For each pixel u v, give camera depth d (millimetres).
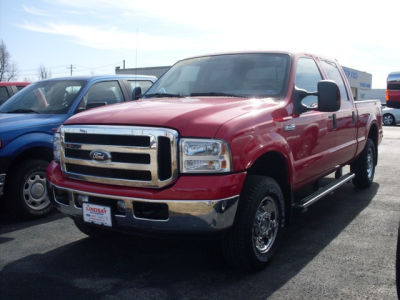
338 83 5766
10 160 5066
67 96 6141
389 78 14922
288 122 4027
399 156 10828
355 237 4656
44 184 5488
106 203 3453
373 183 7480
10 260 4062
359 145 6254
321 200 6273
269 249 3854
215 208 3121
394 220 5273
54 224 5219
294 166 4125
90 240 4617
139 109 3666
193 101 4020
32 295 3342
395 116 23688
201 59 5070
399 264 2967
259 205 3570
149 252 4258
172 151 3176
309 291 3375
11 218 5512
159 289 3438
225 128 3258
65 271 3805
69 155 3762
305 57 4980
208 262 3986
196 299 3264
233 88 4445
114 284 3535
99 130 3459
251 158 3387
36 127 5383
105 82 6680
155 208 3248
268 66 4547
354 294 3316
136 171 3322
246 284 3514
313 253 4188
